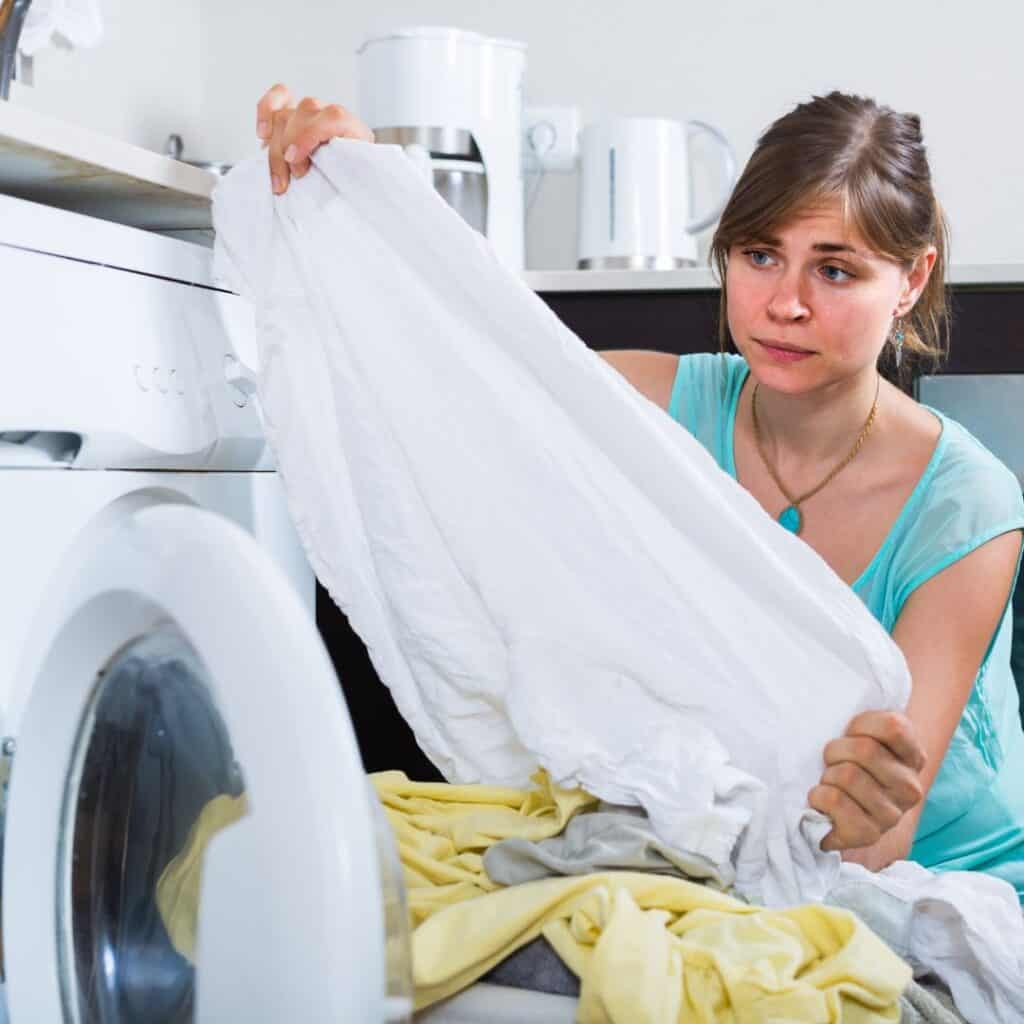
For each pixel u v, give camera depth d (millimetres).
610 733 1017
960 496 1209
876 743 981
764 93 2359
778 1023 799
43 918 928
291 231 1172
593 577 1047
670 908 907
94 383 1081
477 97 2064
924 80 2314
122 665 875
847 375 1178
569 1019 872
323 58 2467
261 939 675
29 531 1027
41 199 1253
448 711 1111
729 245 1176
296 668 703
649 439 1024
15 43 1382
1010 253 2309
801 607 994
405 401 1107
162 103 2381
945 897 981
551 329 1054
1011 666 1643
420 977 863
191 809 827
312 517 1161
